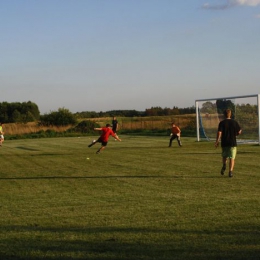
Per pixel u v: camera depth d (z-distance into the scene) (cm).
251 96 3297
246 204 1004
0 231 827
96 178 1524
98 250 688
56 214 967
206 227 809
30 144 3888
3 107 9488
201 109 3741
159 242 723
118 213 955
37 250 696
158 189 1250
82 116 8556
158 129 5925
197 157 2148
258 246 685
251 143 3030
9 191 1317
